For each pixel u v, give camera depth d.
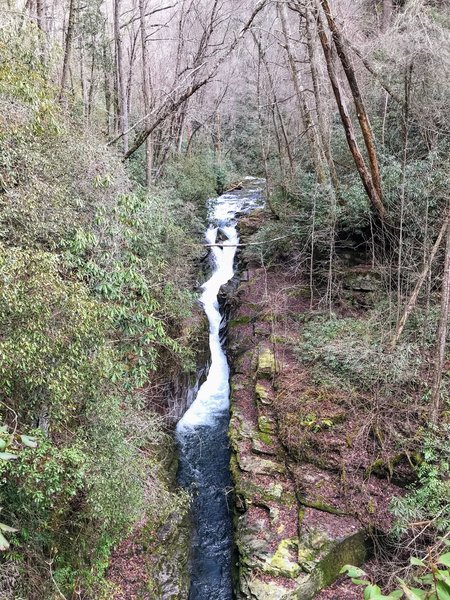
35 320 4.00
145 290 6.23
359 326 9.30
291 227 12.18
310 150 13.34
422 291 8.52
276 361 9.74
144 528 6.96
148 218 7.50
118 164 7.52
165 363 9.66
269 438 8.27
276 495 7.21
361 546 6.31
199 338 11.53
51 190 5.36
